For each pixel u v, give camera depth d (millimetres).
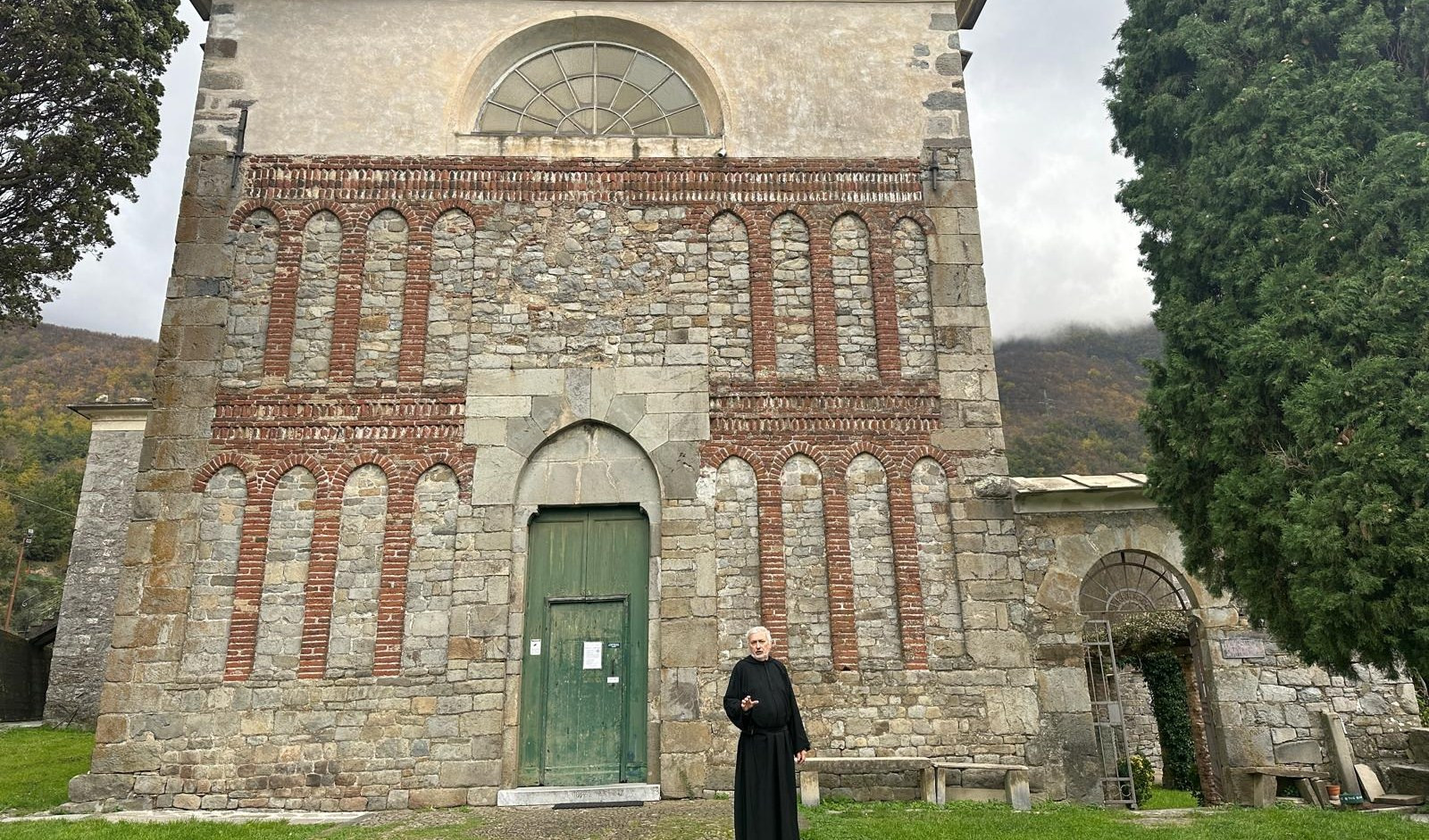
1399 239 8977
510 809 9875
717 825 8500
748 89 13164
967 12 13914
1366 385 8438
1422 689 12250
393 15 13180
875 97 13227
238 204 12148
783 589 11156
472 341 11867
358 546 11055
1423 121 9414
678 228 12508
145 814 9695
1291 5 10188
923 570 11344
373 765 10305
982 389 12008
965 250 12578
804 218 12633
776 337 12156
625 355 11953
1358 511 8172
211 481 11164
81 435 53531
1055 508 12641
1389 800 11055
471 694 10602
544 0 13438
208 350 11562
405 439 11445
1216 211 10375
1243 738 11961
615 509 11555
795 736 6562
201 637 10609
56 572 43156
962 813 9016
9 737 18188
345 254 12055
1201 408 9969
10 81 12086
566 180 12602
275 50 12805
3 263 12594
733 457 11625
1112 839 7691
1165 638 14430
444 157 12516
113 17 13141
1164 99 11508
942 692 10891
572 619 11156
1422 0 9461
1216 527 9586
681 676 10750
